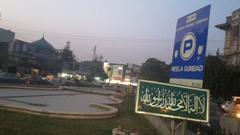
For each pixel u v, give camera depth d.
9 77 47.22
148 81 6.55
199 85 6.59
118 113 21.08
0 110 15.73
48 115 15.79
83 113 16.48
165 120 15.29
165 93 6.55
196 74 6.73
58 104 23.88
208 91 6.59
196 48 6.82
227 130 13.73
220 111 32.66
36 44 86.81
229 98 41.66
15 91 32.50
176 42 7.93
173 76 7.89
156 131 15.16
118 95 47.25
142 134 13.84
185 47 7.34
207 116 6.57
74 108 21.77
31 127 12.44
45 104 22.25
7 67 67.06
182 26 7.63
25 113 15.80
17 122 13.12
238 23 52.12
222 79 41.16
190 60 7.04
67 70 103.94
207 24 6.48
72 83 69.75
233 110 26.55
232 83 41.19
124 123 16.86
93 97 39.91
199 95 6.60
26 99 24.55
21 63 72.62
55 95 35.16
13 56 69.62
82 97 37.38
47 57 84.75
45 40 91.62
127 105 30.12
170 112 6.54
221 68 41.97
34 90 39.31
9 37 68.00
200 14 6.78
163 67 84.44
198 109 6.57
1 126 11.81
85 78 109.69
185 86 6.59
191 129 12.62
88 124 14.98
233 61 52.25
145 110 6.48
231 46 53.75
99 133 12.95
